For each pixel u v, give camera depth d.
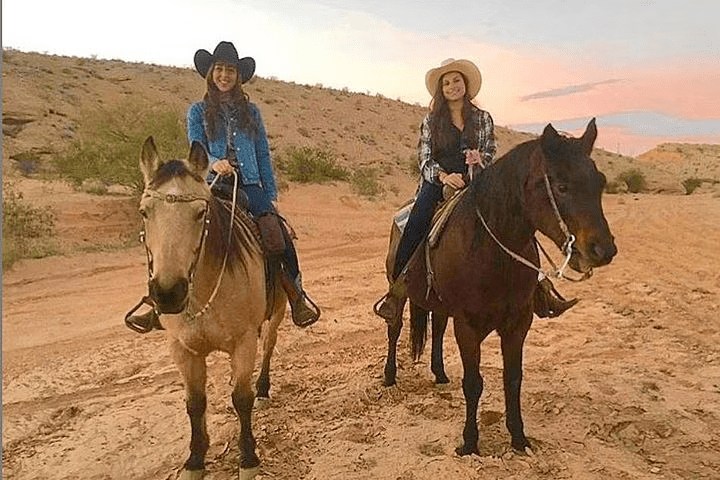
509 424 5.15
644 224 21.94
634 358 7.70
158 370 7.49
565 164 4.29
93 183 21.42
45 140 30.38
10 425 5.94
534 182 4.45
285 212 22.66
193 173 4.11
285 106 55.66
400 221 6.33
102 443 5.54
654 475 4.82
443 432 5.50
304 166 30.19
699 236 18.53
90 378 7.25
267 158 5.73
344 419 5.90
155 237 3.88
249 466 4.83
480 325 5.06
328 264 14.60
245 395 4.79
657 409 5.99
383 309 6.18
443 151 5.77
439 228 5.20
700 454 5.16
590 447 5.24
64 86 40.34
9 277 12.21
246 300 4.63
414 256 5.64
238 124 5.46
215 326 4.52
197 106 5.52
